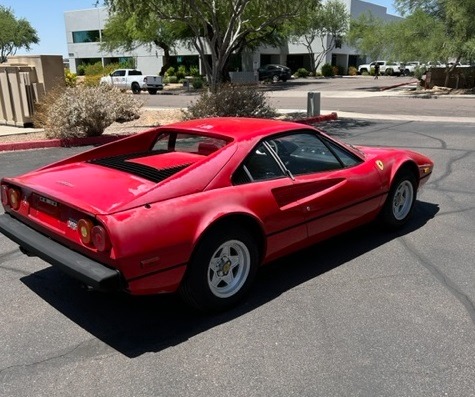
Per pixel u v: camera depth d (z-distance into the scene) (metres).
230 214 3.47
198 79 40.00
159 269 3.17
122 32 41.16
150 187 3.40
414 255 4.71
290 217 3.94
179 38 39.12
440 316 3.56
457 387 2.79
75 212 3.27
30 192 3.73
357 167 4.68
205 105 13.45
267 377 2.90
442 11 27.78
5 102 13.99
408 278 4.20
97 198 3.28
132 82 35.25
